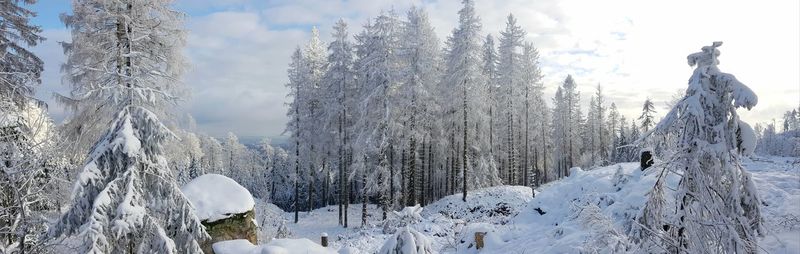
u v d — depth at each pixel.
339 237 25.41
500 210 29.36
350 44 33.28
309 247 11.99
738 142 7.54
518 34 39.78
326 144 36.09
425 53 31.39
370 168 34.06
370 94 29.59
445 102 34.72
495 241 16.31
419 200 38.28
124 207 7.82
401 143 31.27
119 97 8.57
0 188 9.85
